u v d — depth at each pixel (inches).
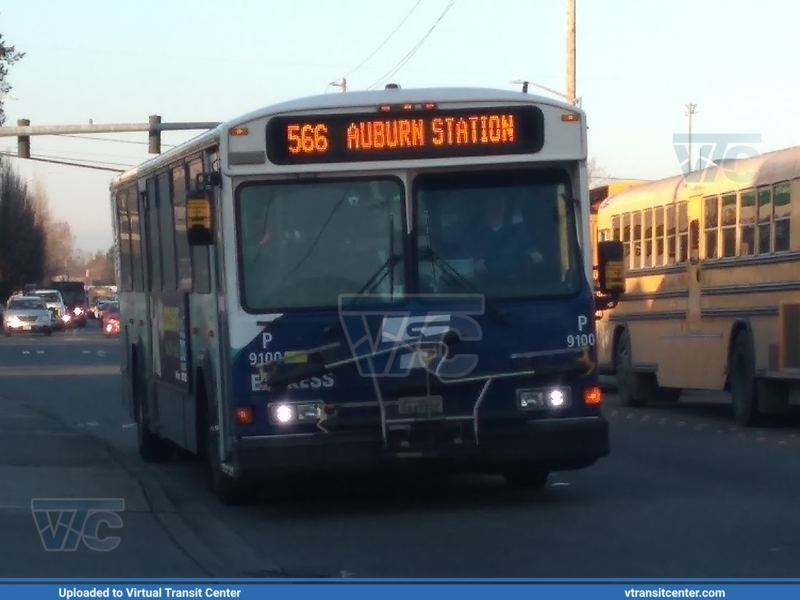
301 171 604.7
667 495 681.6
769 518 604.4
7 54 2422.5
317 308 602.5
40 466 842.8
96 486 753.0
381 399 598.2
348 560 526.3
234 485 669.9
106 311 3887.8
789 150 992.9
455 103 610.5
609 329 1346.0
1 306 4899.1
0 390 1628.9
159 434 836.6
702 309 1123.9
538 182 616.4
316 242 605.3
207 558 538.0
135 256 914.1
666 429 1046.4
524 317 605.3
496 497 687.7
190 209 612.4
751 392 1035.9
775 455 853.8
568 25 1812.3
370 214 608.1
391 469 605.6
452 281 605.6
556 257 613.6
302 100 610.2
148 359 871.1
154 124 1797.5
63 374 1959.9
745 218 1046.4
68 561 533.3
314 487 748.0
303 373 597.3
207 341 669.9
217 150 631.2
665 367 1204.5
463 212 611.5
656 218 1229.7
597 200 1418.6
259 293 603.2
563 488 714.2
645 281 1252.5
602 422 610.5
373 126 607.8
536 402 606.5
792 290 962.7
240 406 599.8
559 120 614.9
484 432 601.0
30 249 5890.8
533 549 538.3
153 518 645.3
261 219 606.5
